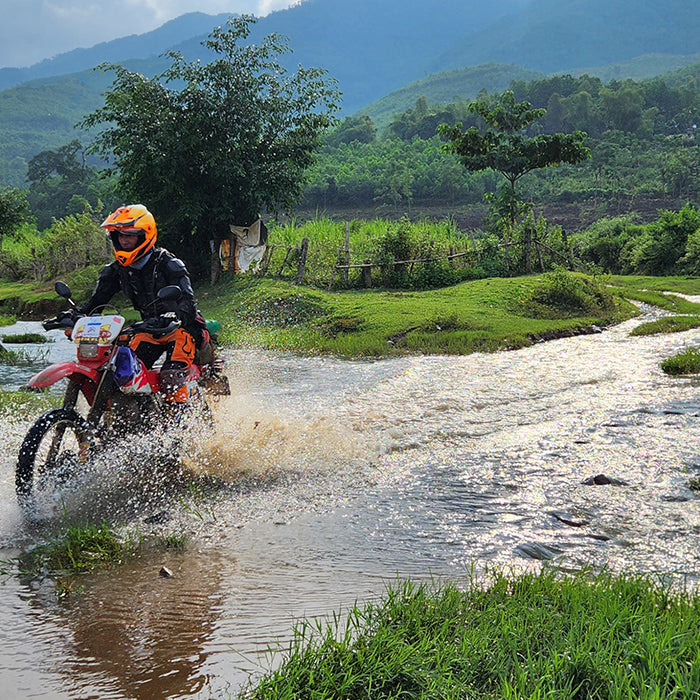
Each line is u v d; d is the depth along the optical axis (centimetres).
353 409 862
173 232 2562
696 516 507
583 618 329
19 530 491
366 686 289
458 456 672
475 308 1773
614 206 9981
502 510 533
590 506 535
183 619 365
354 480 606
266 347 1480
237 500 555
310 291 2012
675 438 704
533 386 1002
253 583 410
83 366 553
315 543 472
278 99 2636
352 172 12669
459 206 11775
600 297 1970
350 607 377
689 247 4303
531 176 11588
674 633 311
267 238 2742
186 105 2511
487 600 363
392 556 451
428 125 17650
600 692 280
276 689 283
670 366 1085
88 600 387
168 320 587
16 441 691
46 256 3969
